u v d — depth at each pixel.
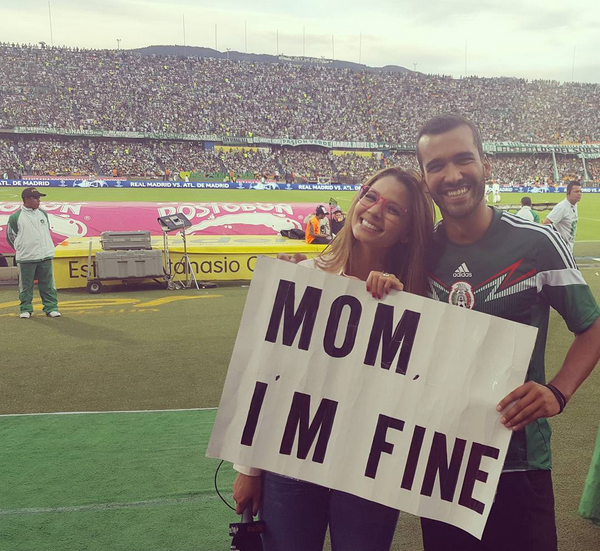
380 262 1.92
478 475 1.72
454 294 1.84
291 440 1.78
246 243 11.64
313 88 58.72
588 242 17.62
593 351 1.79
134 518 3.23
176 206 13.82
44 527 3.14
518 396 1.69
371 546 1.81
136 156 47.56
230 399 1.80
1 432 4.43
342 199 32.91
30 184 38.38
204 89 55.41
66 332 7.49
